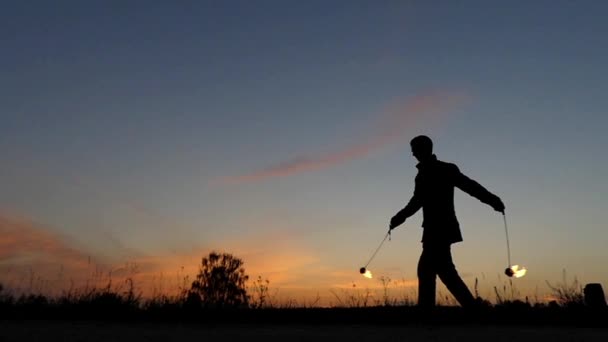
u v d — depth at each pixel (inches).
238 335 253.3
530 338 232.8
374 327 285.6
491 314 297.3
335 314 331.6
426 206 272.5
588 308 304.0
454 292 268.8
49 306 369.7
